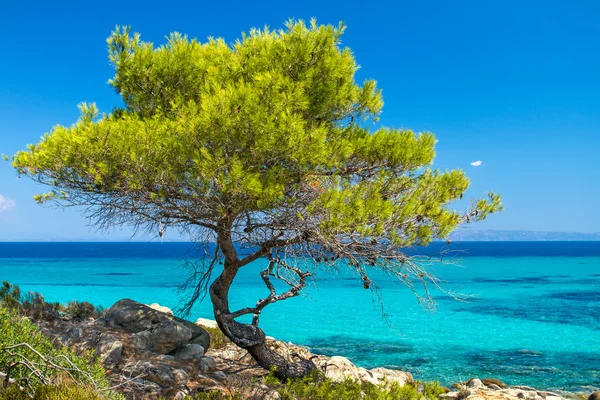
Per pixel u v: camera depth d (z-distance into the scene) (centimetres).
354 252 976
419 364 1825
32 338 782
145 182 927
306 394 930
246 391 932
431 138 1099
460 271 6994
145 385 873
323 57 1025
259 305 1116
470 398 1291
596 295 4019
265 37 1059
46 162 928
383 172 1060
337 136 1078
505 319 2830
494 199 1095
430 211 1015
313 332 2417
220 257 1197
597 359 1911
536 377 1664
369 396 931
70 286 4409
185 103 1016
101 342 1024
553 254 14412
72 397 639
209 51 1097
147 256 11819
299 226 963
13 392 622
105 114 1097
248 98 866
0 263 8519
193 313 2905
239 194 893
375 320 2766
